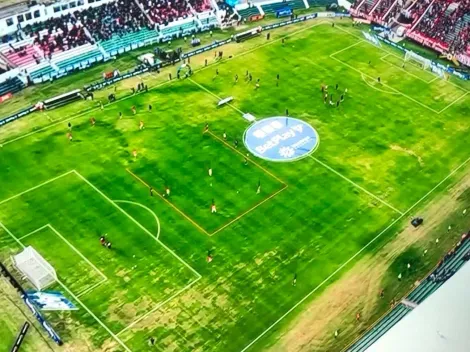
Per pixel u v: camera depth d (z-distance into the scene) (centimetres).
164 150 8825
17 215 7688
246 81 10425
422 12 12300
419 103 10181
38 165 8456
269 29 12075
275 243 7512
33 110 9475
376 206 8138
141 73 10500
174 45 11406
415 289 7050
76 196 8000
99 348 6262
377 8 12619
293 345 6391
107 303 6700
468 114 10025
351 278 7144
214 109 9712
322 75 10719
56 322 6481
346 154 8975
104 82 10150
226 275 7081
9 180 8188
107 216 7738
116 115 9469
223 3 12431
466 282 5775
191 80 10375
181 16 11931
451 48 11644
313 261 7319
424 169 8800
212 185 8275
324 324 6619
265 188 8281
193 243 7438
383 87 10512
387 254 7469
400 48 11706
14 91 9988
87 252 7256
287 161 8756
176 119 9450
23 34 10656
